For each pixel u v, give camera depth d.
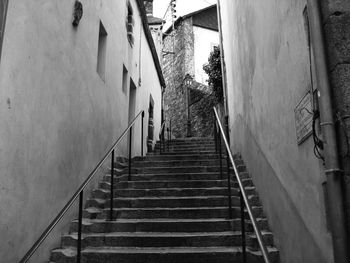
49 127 3.78
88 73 5.18
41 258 3.45
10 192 2.96
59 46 4.09
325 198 2.26
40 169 3.54
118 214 4.45
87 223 4.20
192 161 6.29
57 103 4.01
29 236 3.26
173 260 3.53
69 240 3.89
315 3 2.26
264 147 4.17
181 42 17.58
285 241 3.25
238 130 6.59
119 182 5.38
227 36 8.27
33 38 3.43
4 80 2.91
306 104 2.57
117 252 3.59
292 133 2.98
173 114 17.38
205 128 14.31
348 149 1.98
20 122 3.15
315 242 2.48
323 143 2.11
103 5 6.05
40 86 3.57
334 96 2.11
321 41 2.19
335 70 2.11
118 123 7.00
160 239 3.82
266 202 4.08
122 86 7.43
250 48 5.00
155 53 12.05
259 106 4.43
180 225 4.08
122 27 7.54
